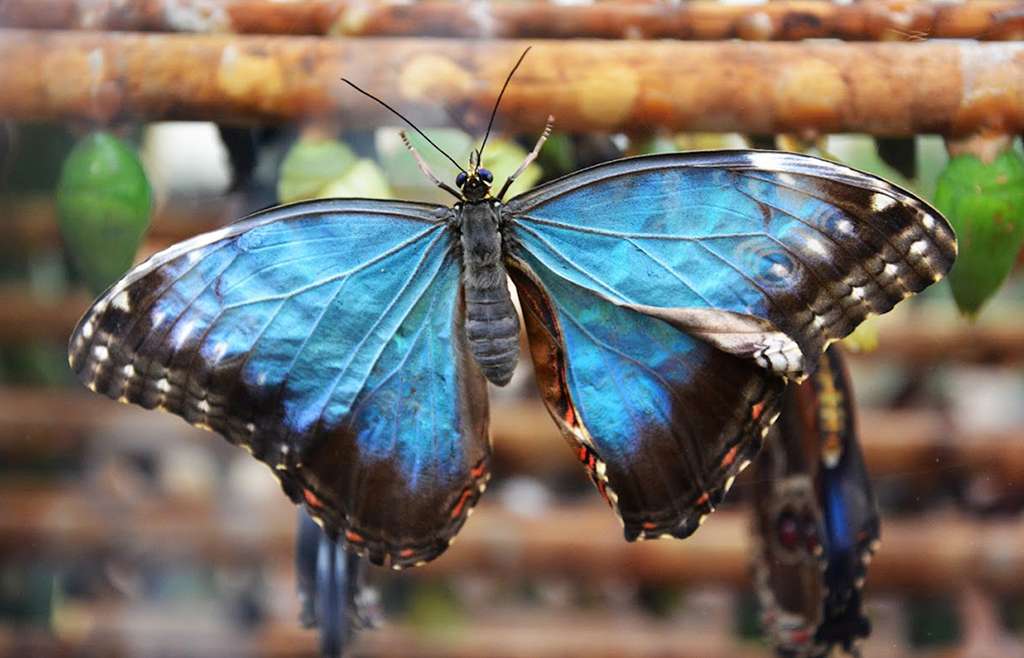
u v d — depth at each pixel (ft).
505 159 1.57
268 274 1.52
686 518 1.51
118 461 1.97
